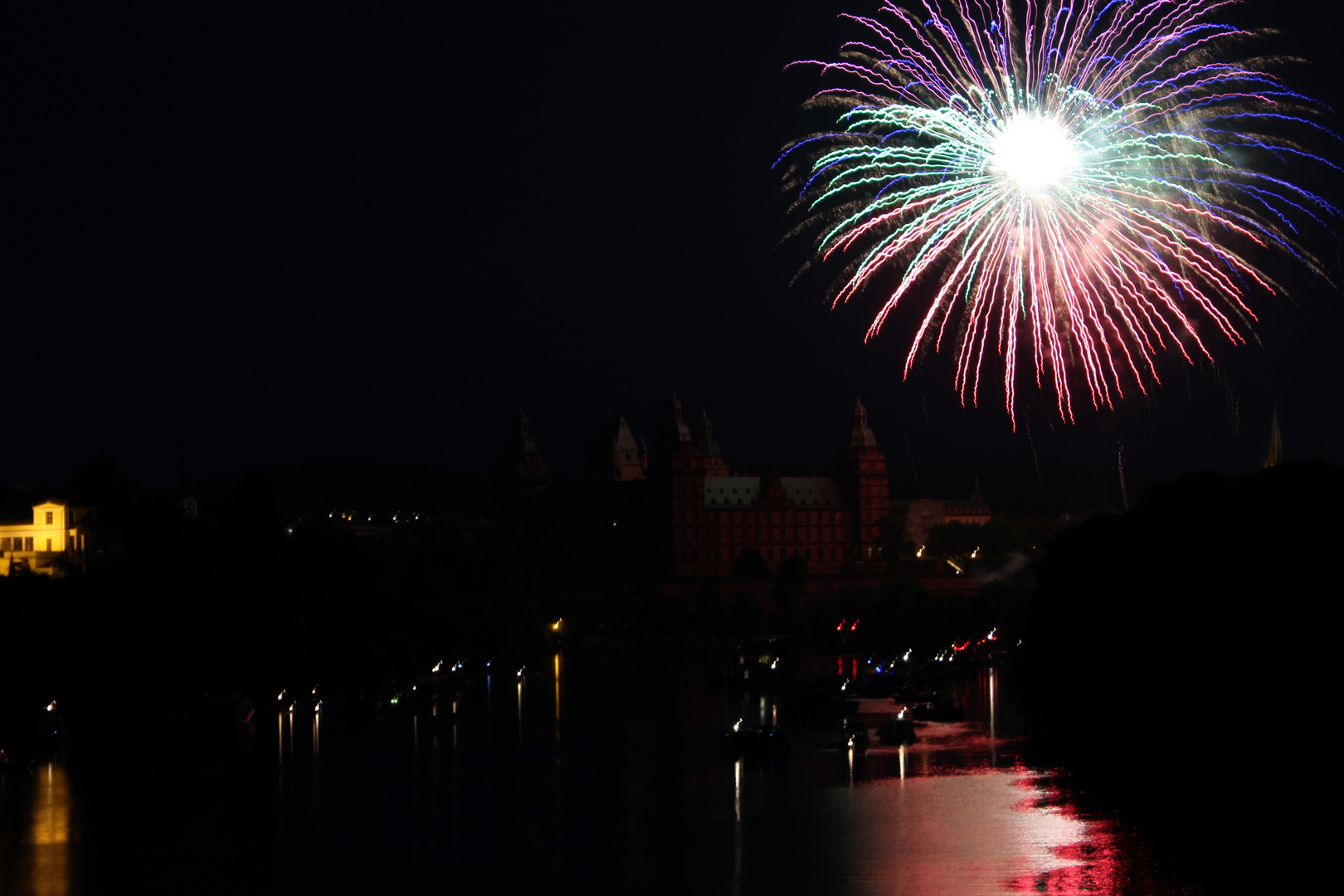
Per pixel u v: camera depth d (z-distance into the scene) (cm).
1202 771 12100
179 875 10794
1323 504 12394
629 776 14725
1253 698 11769
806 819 12262
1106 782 13325
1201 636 12194
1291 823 11275
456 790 14000
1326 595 11619
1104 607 14038
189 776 14925
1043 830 11475
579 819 12519
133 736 18075
